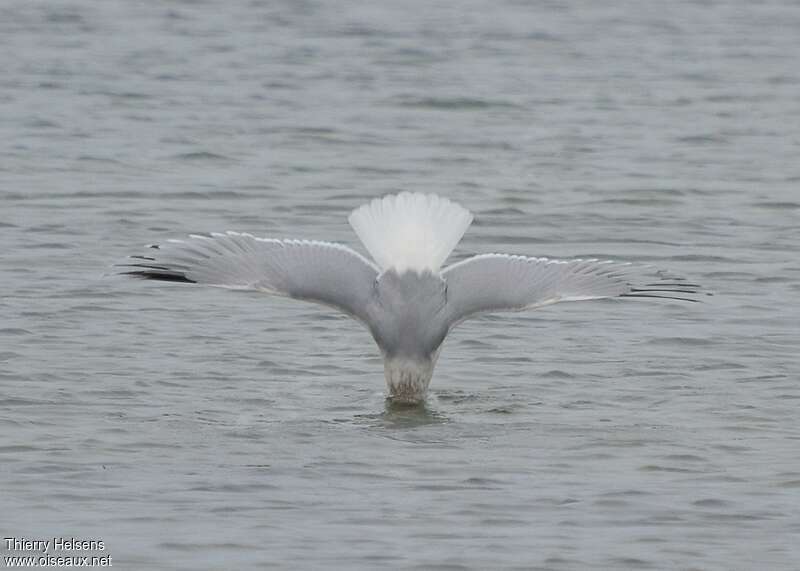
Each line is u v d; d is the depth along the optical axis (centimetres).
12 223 2125
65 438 1301
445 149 2703
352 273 1305
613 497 1184
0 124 2791
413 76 3338
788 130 2878
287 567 1056
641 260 1992
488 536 1109
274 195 2347
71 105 2967
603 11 4234
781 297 1816
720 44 3756
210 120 2878
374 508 1159
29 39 3625
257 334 1645
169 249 1248
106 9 4081
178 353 1570
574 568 1060
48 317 1678
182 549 1081
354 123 2894
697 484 1213
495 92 3183
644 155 2666
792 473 1236
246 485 1202
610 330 1680
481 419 1377
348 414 1389
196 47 3606
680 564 1069
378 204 1331
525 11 4222
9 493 1175
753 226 2191
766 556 1081
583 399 1443
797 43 3778
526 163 2602
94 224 2133
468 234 2134
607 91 3216
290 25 3928
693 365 1552
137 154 2598
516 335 1659
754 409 1409
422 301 1320
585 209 2283
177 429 1334
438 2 4350
